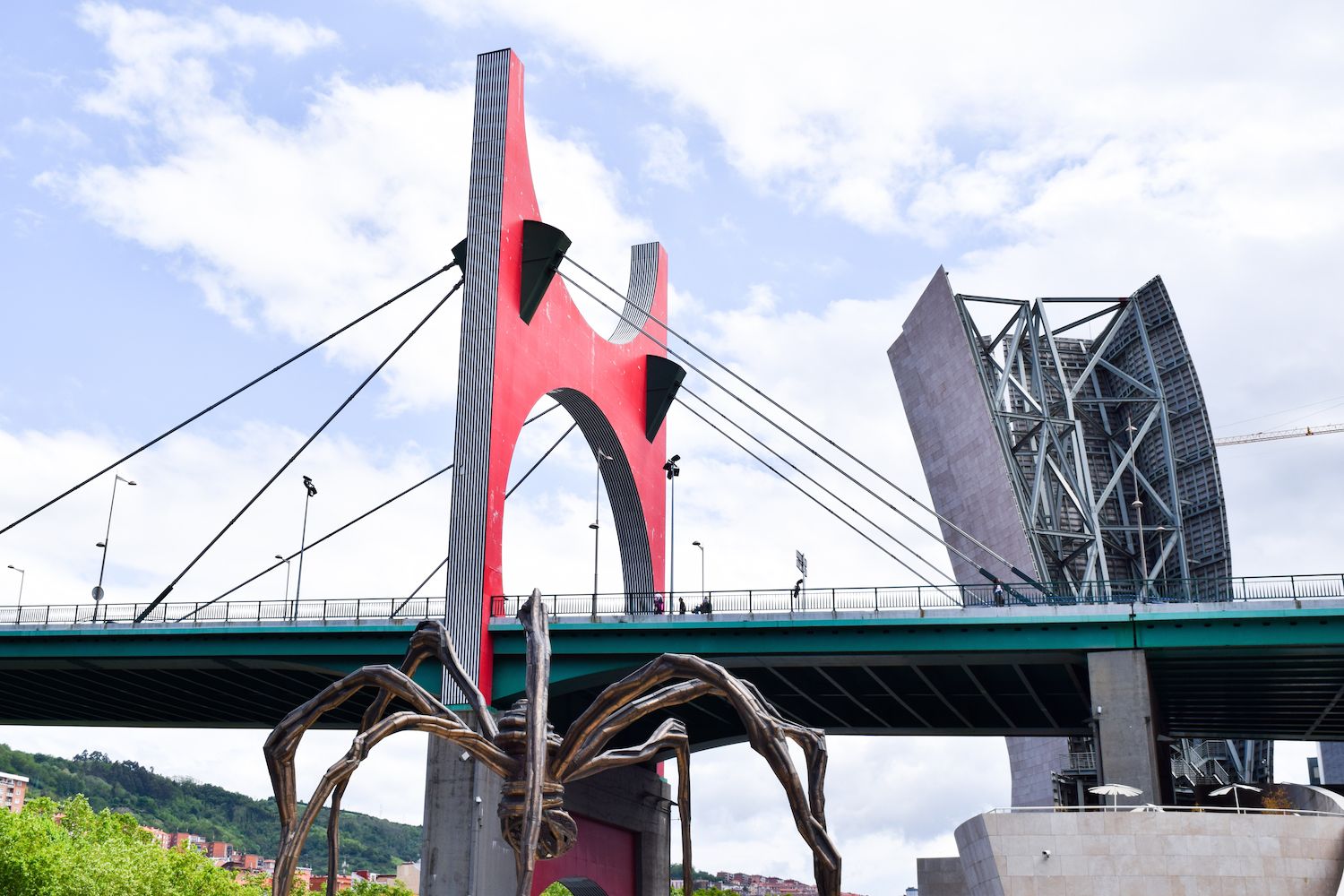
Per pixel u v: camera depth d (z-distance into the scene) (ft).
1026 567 294.46
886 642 189.16
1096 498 322.14
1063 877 130.31
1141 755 176.04
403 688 45.11
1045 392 320.50
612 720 44.57
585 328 249.55
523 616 45.57
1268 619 176.65
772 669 204.85
